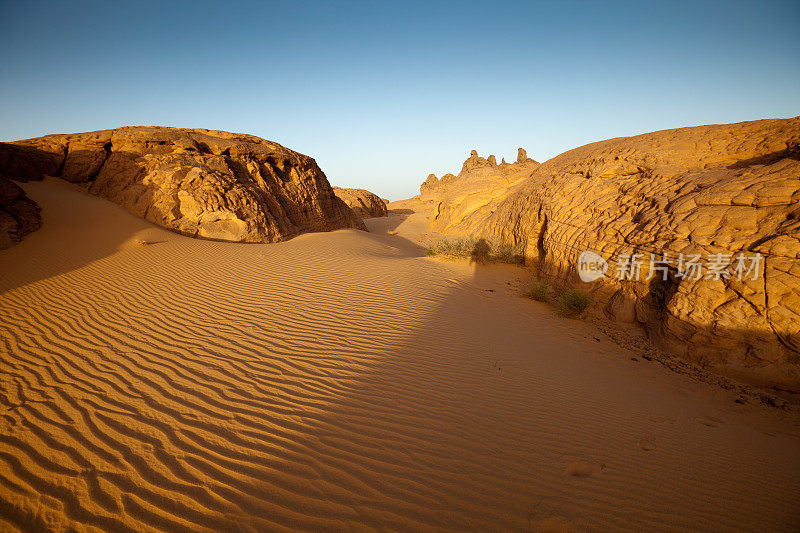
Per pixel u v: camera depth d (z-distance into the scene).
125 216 13.56
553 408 4.75
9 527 2.55
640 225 10.02
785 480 3.67
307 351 5.70
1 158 14.26
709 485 3.46
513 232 18.08
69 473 3.03
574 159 18.48
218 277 9.29
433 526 2.66
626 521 2.85
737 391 5.94
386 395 4.59
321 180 26.33
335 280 10.16
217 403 4.12
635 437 4.24
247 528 2.57
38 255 9.42
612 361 6.96
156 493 2.86
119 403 4.02
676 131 14.44
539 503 2.97
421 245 24.42
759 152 10.35
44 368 4.71
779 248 6.68
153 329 6.06
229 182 16.36
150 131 17.91
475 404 4.61
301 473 3.11
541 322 9.02
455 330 7.48
